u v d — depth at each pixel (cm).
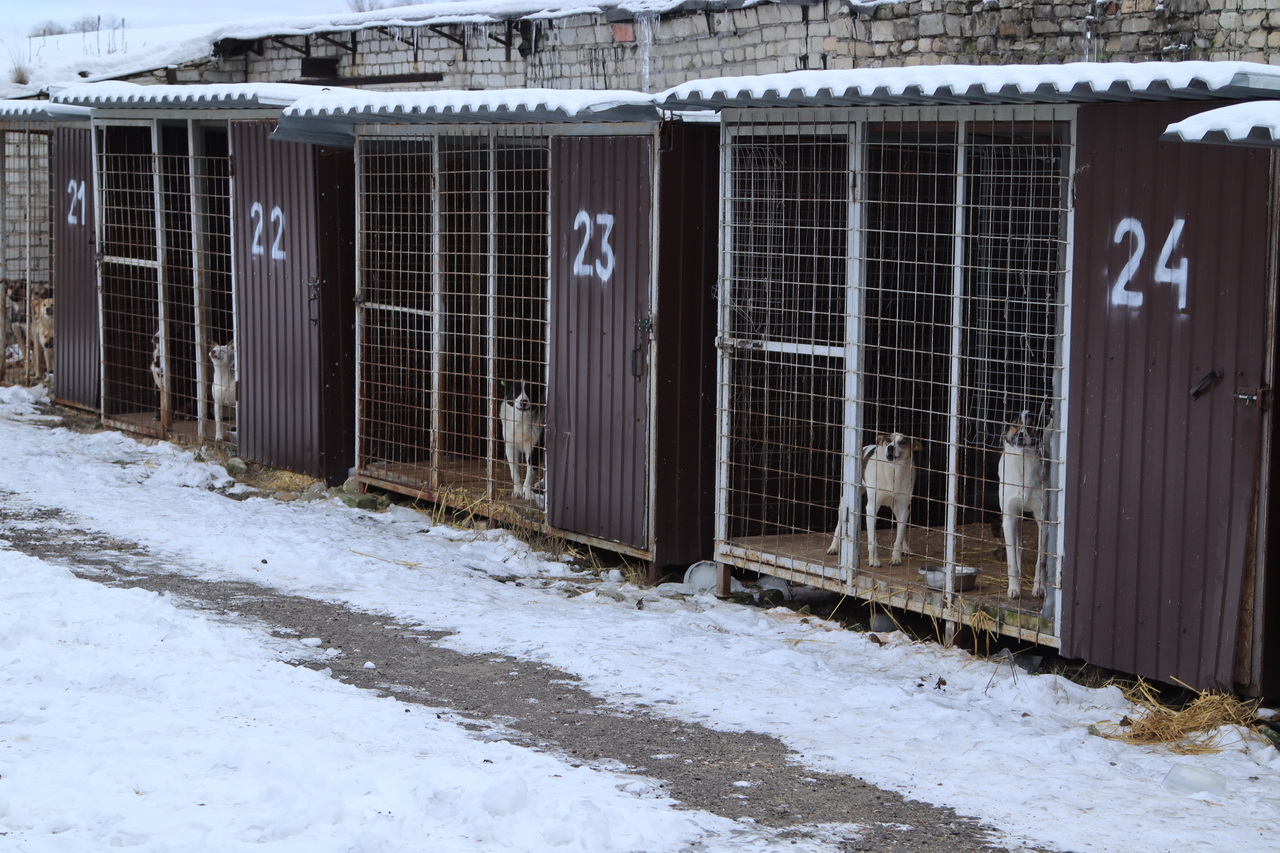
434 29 1553
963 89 623
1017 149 796
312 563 889
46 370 1661
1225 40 945
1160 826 476
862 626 796
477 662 687
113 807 449
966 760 550
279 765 488
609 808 465
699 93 767
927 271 872
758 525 888
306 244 1137
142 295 1427
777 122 783
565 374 947
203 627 708
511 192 1002
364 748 522
